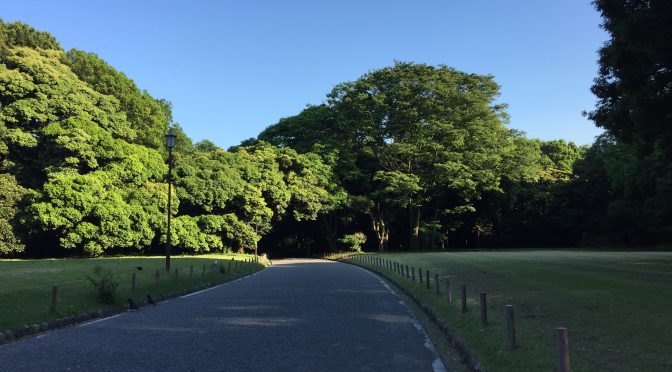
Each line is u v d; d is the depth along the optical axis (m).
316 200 54.06
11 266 25.33
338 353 7.72
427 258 35.06
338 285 20.12
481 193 59.00
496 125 54.28
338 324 10.50
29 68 39.69
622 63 15.59
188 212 48.41
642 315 9.16
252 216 50.16
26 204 37.62
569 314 9.60
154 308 13.49
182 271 22.98
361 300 14.95
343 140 59.00
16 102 38.31
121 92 52.94
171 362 7.13
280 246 70.00
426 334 9.47
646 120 15.28
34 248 40.50
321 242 68.81
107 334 9.48
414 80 53.62
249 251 55.69
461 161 52.84
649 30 13.23
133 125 54.31
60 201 36.38
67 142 38.12
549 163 69.88
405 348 8.17
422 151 54.03
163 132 59.97
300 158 55.66
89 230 37.41
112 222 38.16
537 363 6.20
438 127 51.12
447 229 63.38
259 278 24.75
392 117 55.22
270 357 7.43
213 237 46.00
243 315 11.84
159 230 42.44
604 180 58.19
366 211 56.81
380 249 59.19
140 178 43.03
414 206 56.81
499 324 8.93
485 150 53.41
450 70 54.84
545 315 9.67
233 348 8.07
